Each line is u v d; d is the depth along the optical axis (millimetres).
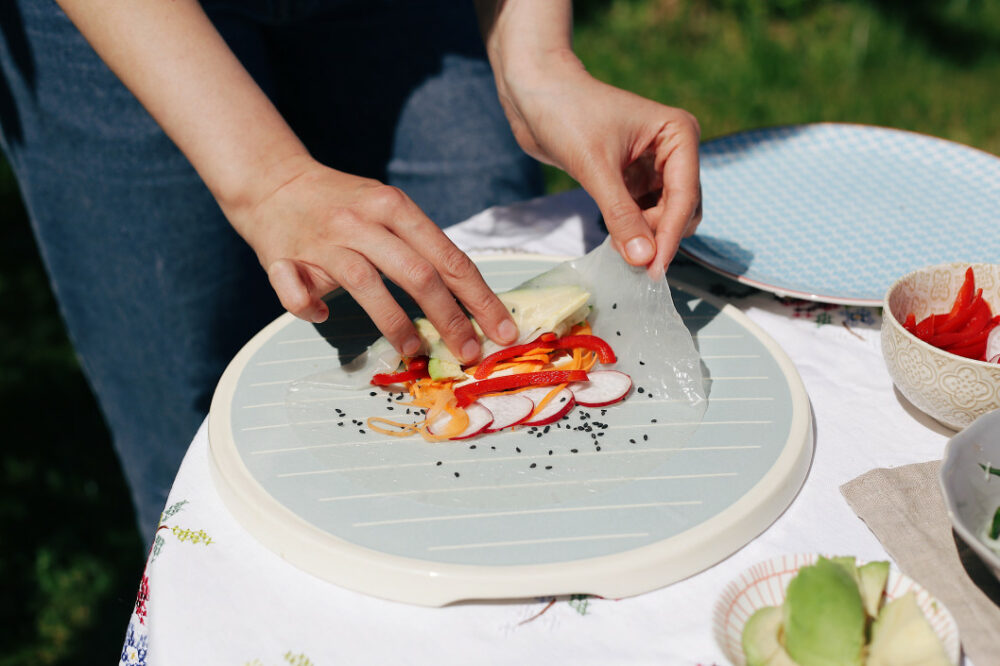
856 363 1400
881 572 918
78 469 3230
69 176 1966
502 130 2230
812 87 5492
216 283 2146
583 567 976
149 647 964
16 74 1872
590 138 1489
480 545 1008
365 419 1235
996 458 993
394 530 1031
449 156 2215
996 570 868
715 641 859
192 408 2301
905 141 1869
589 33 6246
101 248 2057
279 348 1395
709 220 1711
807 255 1594
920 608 896
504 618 984
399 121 2197
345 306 1505
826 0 6387
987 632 920
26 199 2088
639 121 1496
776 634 874
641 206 1634
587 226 1816
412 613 989
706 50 5945
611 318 1388
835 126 1921
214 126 1363
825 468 1186
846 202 1733
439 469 1133
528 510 1061
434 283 1247
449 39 2119
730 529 1029
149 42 1359
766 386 1279
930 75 5594
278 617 984
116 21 1356
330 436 1196
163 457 2393
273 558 1059
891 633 858
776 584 925
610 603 1000
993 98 5328
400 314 1268
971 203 1699
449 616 986
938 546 1032
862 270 1543
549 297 1382
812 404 1312
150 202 1972
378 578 989
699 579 1024
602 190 1423
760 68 5660
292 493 1089
